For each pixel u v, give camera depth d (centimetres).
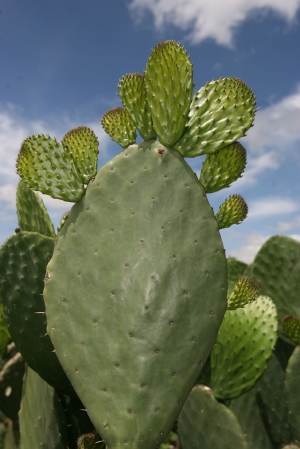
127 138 56
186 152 54
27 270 63
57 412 68
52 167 53
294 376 86
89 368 46
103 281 48
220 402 78
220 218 58
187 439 79
